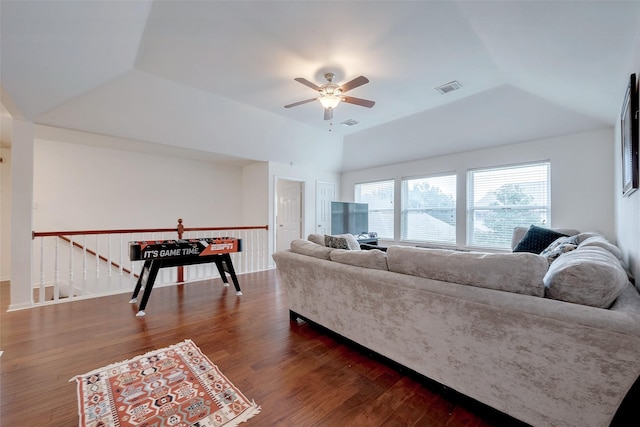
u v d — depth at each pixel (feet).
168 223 17.70
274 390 5.59
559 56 7.18
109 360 6.68
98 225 15.38
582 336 3.70
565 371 3.93
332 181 22.50
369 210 21.74
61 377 5.98
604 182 11.74
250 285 13.62
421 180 18.52
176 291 12.56
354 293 6.82
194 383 5.80
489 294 4.55
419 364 5.75
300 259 8.30
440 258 5.31
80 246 14.06
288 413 4.96
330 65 9.52
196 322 9.04
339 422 4.76
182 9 6.83
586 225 12.17
